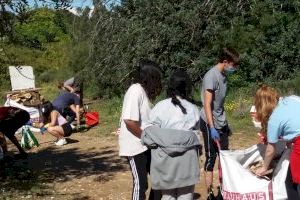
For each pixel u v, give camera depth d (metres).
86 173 8.26
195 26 16.36
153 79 5.14
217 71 5.98
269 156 4.72
